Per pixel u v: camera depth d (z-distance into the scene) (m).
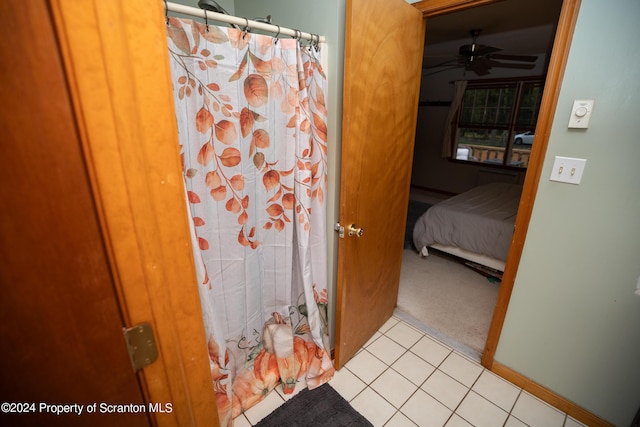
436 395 1.59
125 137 0.45
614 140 1.16
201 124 1.10
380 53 1.37
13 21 0.31
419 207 5.05
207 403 0.73
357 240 1.55
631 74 1.08
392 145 1.65
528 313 1.54
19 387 0.37
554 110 1.27
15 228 0.34
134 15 0.44
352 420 1.44
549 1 2.31
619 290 1.26
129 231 0.47
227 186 1.23
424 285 2.66
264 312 1.59
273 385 1.58
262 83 1.20
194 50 1.02
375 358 1.83
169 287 0.57
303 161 1.37
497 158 5.09
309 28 1.40
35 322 0.37
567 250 1.36
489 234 2.61
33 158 0.35
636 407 1.31
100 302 0.44
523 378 1.62
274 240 1.48
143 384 0.55
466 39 3.52
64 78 0.37
